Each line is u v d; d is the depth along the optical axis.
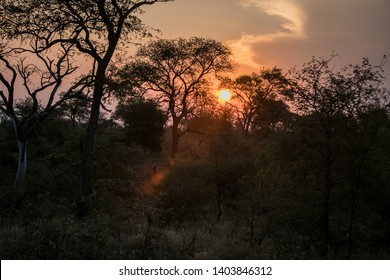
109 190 18.89
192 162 19.69
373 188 11.64
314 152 12.23
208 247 11.48
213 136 20.89
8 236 10.63
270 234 13.04
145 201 17.20
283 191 12.69
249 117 56.84
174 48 45.00
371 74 11.73
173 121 44.69
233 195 19.22
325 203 12.05
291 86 12.34
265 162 14.09
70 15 19.05
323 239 11.93
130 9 18.81
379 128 11.86
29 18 20.23
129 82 20.88
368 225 12.28
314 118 12.30
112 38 18.78
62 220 13.31
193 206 17.36
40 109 26.22
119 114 42.56
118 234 11.45
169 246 10.54
